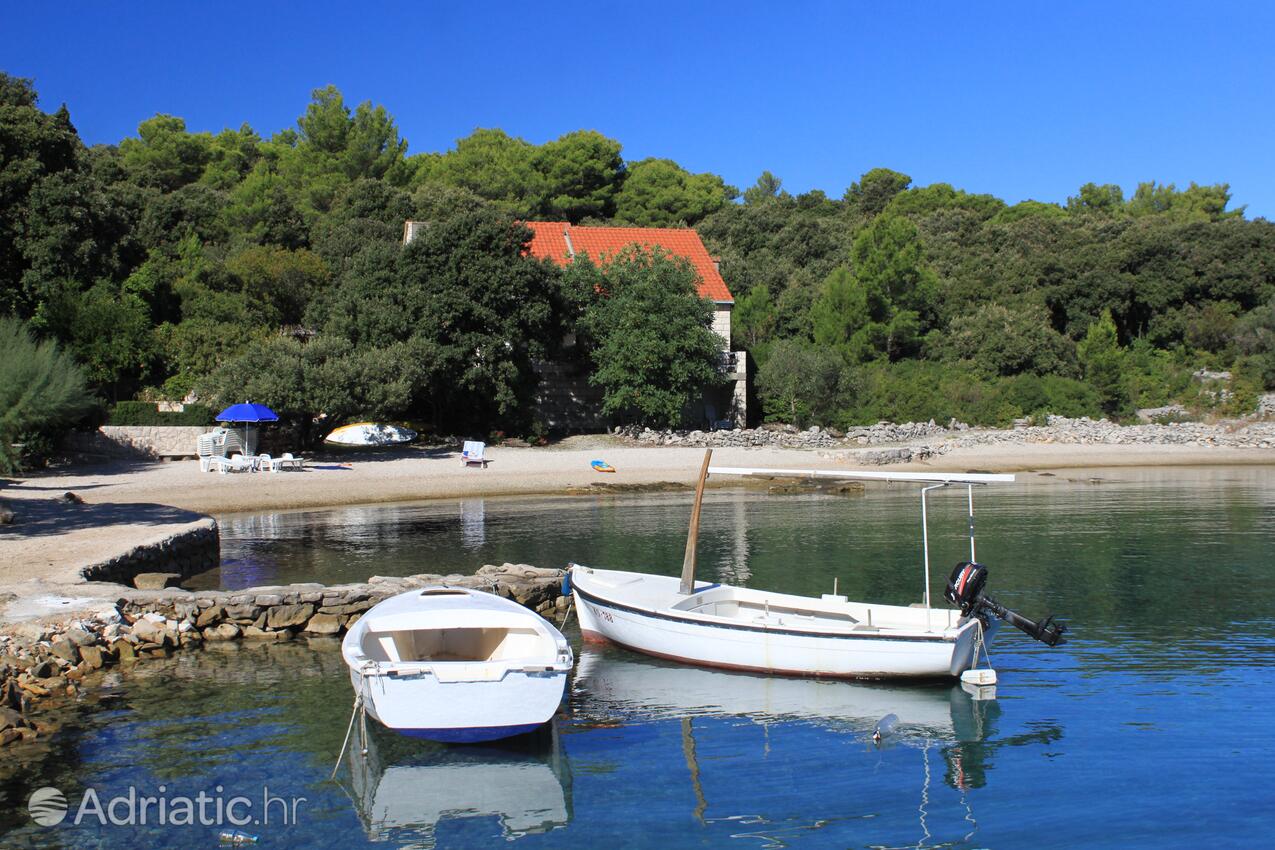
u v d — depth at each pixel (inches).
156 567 776.3
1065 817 394.0
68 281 1674.5
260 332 1862.7
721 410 2154.3
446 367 1770.4
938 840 374.6
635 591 652.7
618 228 2367.1
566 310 1958.7
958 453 1941.4
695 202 3644.2
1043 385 2422.5
